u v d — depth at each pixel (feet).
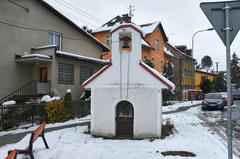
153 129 38.45
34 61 67.36
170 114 70.85
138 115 38.70
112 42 40.14
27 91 68.90
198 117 67.31
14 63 67.15
